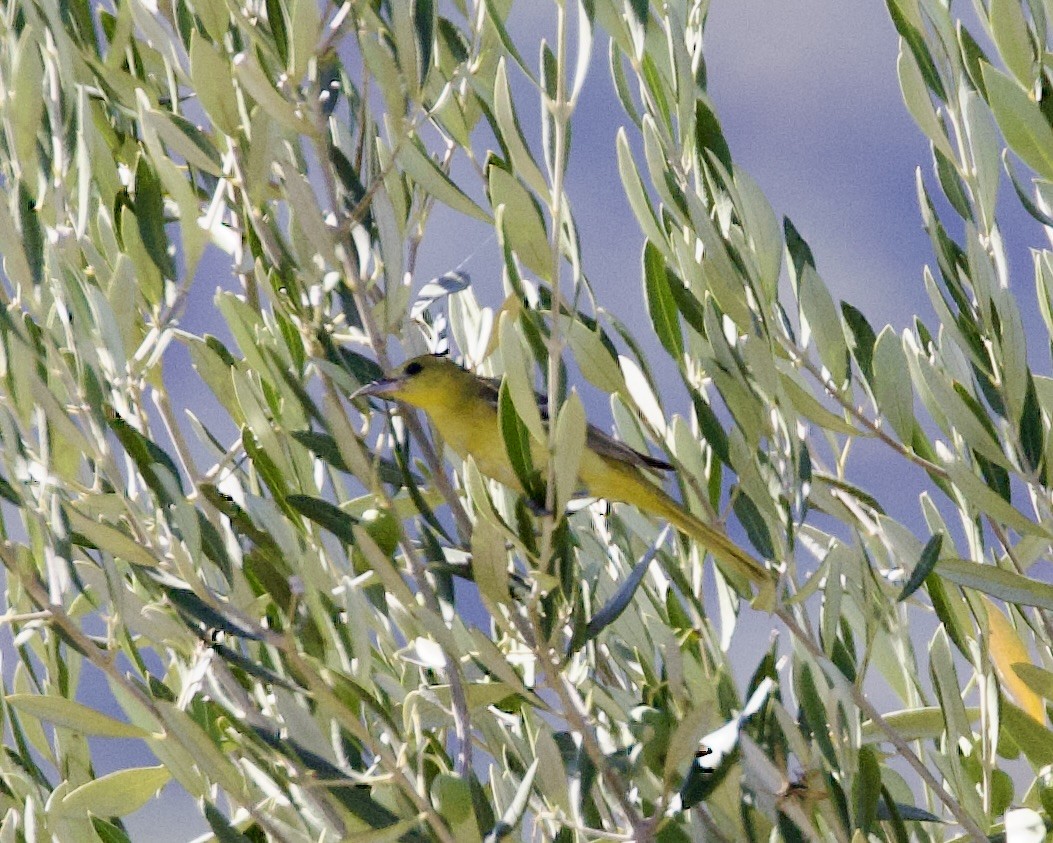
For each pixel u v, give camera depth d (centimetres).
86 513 702
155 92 798
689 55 745
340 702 654
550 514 636
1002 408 729
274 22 726
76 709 668
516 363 632
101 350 664
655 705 728
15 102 686
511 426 663
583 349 771
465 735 669
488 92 773
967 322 735
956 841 734
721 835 680
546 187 643
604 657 788
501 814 737
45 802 739
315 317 745
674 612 786
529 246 670
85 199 686
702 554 821
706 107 757
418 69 728
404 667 761
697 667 752
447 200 744
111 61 791
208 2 721
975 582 706
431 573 731
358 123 760
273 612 722
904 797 779
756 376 723
